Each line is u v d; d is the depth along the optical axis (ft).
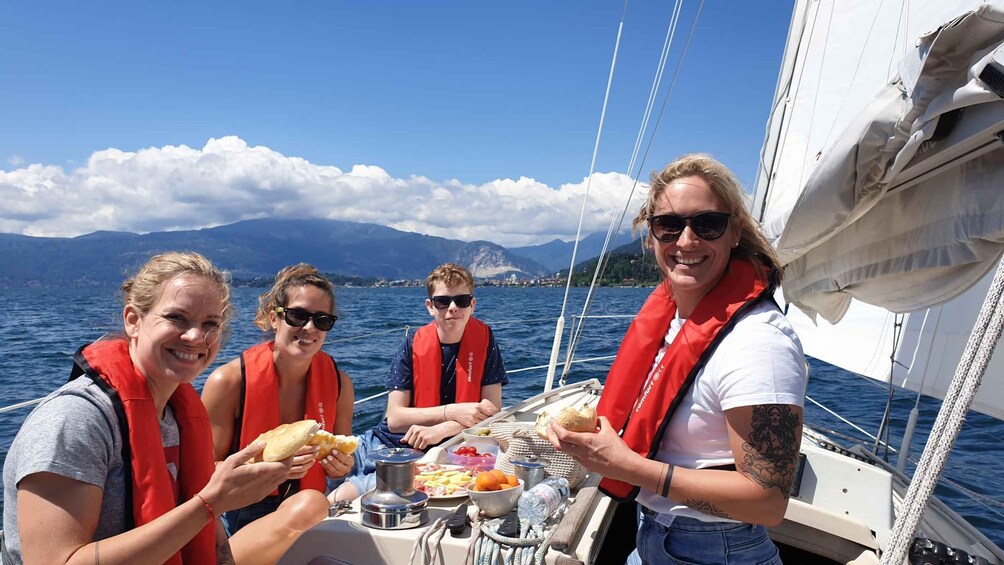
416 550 5.36
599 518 6.07
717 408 4.60
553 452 6.72
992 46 3.83
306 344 8.21
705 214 4.74
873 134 4.79
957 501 12.00
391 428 10.69
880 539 6.70
